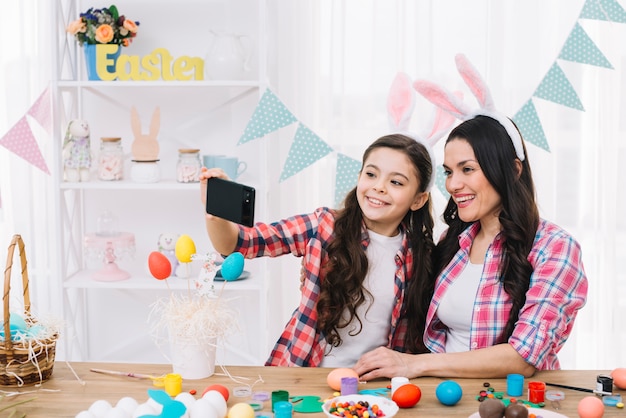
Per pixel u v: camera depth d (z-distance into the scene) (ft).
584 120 9.09
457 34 8.99
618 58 8.97
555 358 5.75
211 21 9.12
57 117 8.45
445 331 6.08
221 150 9.30
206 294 5.19
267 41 8.95
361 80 9.04
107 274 8.79
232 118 9.24
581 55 6.76
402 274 6.02
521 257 5.57
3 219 9.37
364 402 4.44
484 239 5.88
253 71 9.18
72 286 8.66
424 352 6.21
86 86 8.69
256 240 6.02
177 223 9.46
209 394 4.42
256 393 4.75
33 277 9.43
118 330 9.62
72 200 9.36
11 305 9.32
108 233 8.89
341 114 9.02
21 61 9.16
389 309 6.05
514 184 5.60
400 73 6.08
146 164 8.59
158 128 8.64
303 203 9.18
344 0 8.91
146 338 9.61
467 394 4.87
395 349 6.20
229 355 9.56
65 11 8.98
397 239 6.07
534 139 6.82
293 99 9.06
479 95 5.75
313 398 4.73
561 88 6.79
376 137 9.07
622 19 6.73
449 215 6.28
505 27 8.96
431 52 8.95
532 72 8.98
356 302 5.89
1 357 4.90
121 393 4.84
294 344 6.05
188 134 9.30
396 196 5.74
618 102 9.05
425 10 8.91
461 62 5.68
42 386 4.95
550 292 5.34
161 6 9.11
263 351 8.63
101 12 8.54
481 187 5.60
